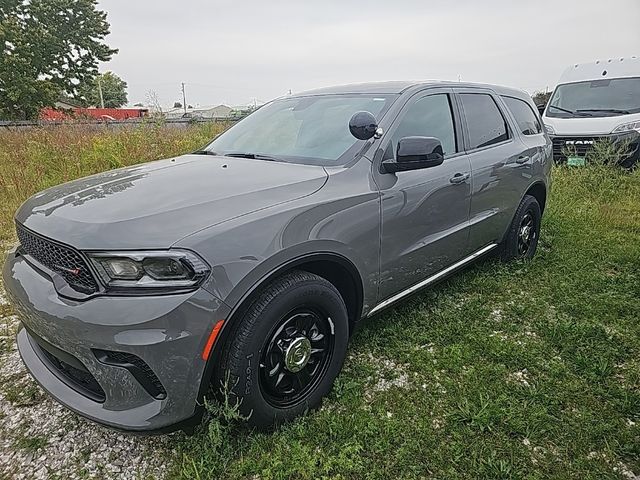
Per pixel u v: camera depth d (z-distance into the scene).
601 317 3.39
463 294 3.76
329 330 2.41
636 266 4.28
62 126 11.27
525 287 3.91
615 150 7.99
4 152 8.50
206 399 1.96
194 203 2.10
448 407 2.43
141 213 2.00
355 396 2.49
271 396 2.21
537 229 4.58
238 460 2.09
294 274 2.21
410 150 2.65
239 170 2.64
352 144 2.76
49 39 29.98
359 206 2.49
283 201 2.23
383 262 2.71
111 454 2.19
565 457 2.11
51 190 2.56
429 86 3.30
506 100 4.20
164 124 11.13
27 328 2.15
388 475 2.02
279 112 3.44
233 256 1.93
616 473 2.02
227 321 1.91
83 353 1.86
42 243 2.08
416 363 2.81
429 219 3.02
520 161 4.04
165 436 2.28
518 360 2.84
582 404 2.45
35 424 2.39
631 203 6.47
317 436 2.21
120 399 1.88
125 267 1.82
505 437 2.22
